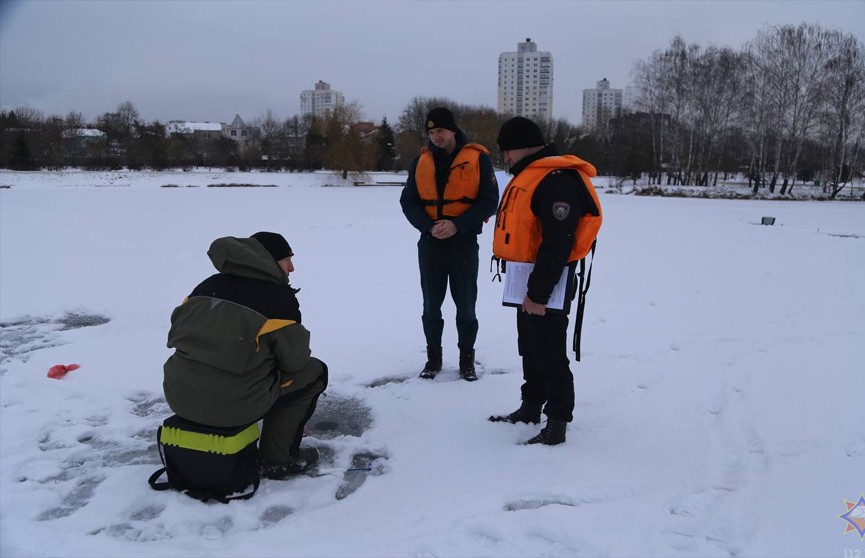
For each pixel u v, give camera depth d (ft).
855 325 17.56
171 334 9.05
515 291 10.25
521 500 8.85
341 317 19.52
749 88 131.64
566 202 9.41
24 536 7.91
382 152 217.15
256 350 8.80
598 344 16.38
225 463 8.75
